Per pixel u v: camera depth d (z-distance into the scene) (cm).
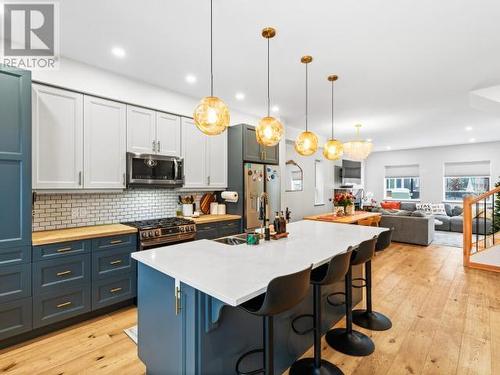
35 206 277
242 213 410
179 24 217
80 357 207
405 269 421
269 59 278
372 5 194
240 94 381
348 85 349
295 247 210
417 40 241
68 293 248
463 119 523
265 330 156
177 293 149
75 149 276
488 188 785
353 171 914
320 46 252
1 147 214
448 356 206
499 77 324
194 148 385
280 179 482
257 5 194
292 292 133
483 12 201
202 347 142
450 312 278
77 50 257
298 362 196
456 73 312
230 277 142
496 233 488
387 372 189
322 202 775
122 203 343
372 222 543
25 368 194
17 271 221
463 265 440
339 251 200
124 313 279
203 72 308
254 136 429
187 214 392
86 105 285
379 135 691
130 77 319
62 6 193
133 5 193
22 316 224
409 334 237
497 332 239
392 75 318
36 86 254
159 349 168
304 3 192
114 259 278
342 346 215
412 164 917
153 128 340
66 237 246
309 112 473
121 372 191
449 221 750
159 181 337
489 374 186
